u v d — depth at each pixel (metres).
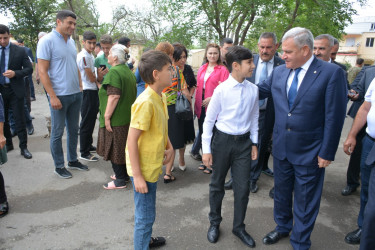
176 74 3.28
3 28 3.81
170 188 3.44
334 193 3.42
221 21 10.80
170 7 11.18
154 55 1.77
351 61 37.22
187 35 10.88
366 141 2.46
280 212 2.46
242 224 2.44
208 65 3.77
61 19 3.26
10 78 3.92
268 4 9.54
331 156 2.04
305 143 2.13
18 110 4.08
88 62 4.03
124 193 3.29
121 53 3.06
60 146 3.60
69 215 2.83
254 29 11.77
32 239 2.46
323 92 2.02
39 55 3.19
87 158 4.22
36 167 3.92
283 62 3.24
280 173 2.35
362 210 2.52
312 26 10.36
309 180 2.16
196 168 4.03
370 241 1.94
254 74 3.30
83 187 3.41
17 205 2.99
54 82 3.37
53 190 3.33
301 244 2.24
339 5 9.66
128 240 2.47
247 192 2.33
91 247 2.38
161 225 2.69
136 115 1.75
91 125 4.18
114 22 16.44
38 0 14.48
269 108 3.04
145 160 1.86
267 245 2.43
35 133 5.43
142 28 16.81
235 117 2.21
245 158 2.29
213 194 2.41
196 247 2.39
